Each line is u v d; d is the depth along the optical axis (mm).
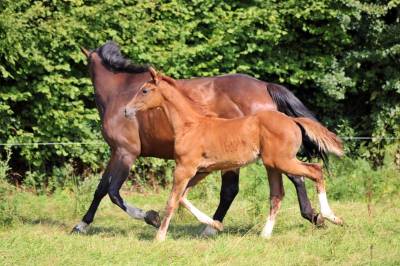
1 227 10789
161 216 12039
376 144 15453
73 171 14641
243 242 9328
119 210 12945
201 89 10336
